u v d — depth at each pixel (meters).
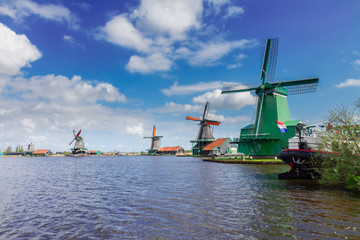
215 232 8.84
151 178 26.92
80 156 168.25
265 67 51.81
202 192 16.88
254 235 8.42
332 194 15.09
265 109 51.50
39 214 12.06
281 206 12.23
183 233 8.84
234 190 17.38
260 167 38.69
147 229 9.41
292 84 48.22
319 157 19.98
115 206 13.37
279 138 49.38
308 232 8.52
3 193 18.31
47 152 191.62
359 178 15.88
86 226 10.05
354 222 9.45
